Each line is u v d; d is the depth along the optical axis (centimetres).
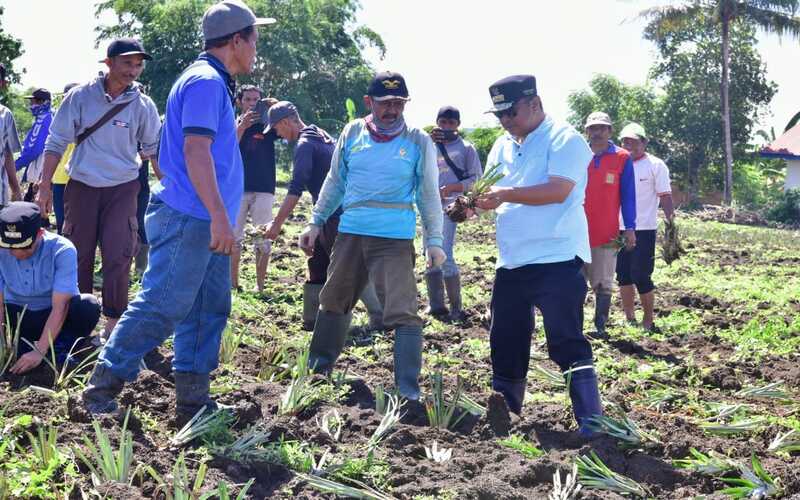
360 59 5362
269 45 4922
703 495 477
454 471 485
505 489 454
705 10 4294
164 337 512
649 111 4753
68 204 719
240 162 519
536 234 562
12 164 838
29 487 421
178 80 505
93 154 708
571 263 563
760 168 5406
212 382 619
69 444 474
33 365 599
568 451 522
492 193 557
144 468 445
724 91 4266
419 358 621
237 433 512
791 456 545
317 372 658
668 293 1295
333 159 649
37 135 1070
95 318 639
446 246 982
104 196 715
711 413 638
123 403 543
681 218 3338
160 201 506
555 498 454
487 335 917
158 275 502
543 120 571
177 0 4850
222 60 514
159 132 739
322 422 533
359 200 618
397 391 607
